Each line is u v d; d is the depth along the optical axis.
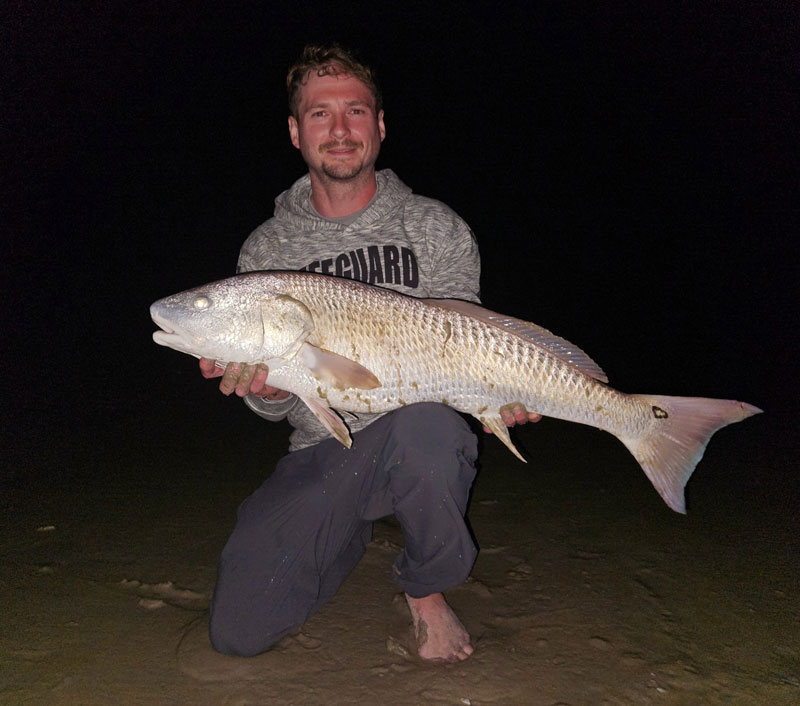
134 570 1.35
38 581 1.31
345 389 1.15
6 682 1.01
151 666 1.06
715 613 1.22
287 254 1.34
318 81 1.29
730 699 1.00
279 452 2.08
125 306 4.59
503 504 1.71
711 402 1.21
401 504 1.09
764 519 1.62
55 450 2.06
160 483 1.81
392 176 1.39
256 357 1.14
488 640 1.14
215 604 1.12
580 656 1.09
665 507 1.69
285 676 1.05
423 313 1.17
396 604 1.25
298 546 1.17
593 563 1.40
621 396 1.21
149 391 2.77
